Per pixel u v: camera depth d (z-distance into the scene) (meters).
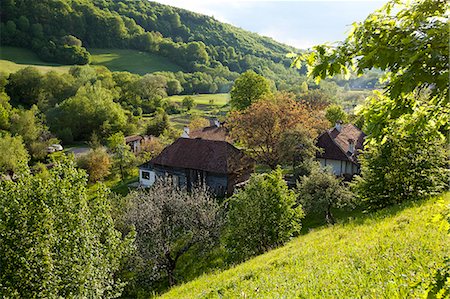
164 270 23.97
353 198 25.67
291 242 18.19
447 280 3.30
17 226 13.24
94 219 16.27
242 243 20.36
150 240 22.22
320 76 3.95
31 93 87.69
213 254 23.78
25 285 12.95
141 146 60.94
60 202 14.50
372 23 3.99
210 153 41.16
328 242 13.45
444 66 3.43
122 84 103.12
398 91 3.57
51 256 13.54
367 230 13.25
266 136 43.03
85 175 15.77
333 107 63.22
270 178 20.88
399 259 8.34
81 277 13.98
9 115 70.50
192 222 22.83
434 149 19.38
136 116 86.31
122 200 27.42
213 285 12.90
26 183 14.33
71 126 74.94
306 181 27.23
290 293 8.06
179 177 42.03
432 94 3.59
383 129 4.50
